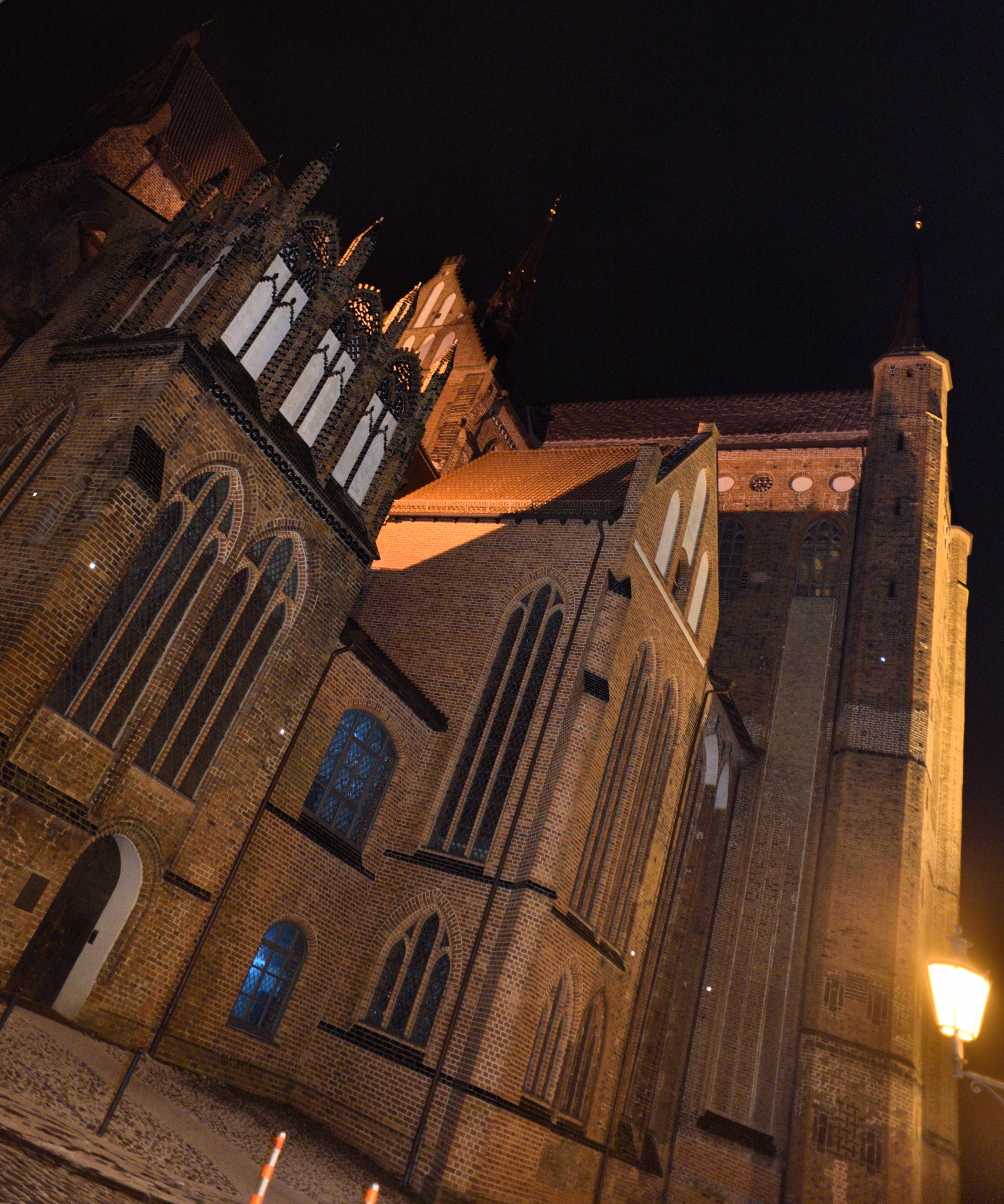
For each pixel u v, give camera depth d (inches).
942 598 1964.8
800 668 1721.2
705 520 1348.4
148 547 700.0
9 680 589.0
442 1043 848.9
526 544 1155.3
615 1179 1051.3
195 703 765.3
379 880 974.4
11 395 774.5
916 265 2176.4
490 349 2034.9
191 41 1283.2
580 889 988.6
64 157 1103.6
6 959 606.9
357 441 920.3
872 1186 1166.3
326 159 833.5
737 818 1576.0
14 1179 285.3
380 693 983.6
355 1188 658.8
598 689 981.8
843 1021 1288.1
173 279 796.0
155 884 727.7
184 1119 572.7
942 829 1895.9
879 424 1907.0
